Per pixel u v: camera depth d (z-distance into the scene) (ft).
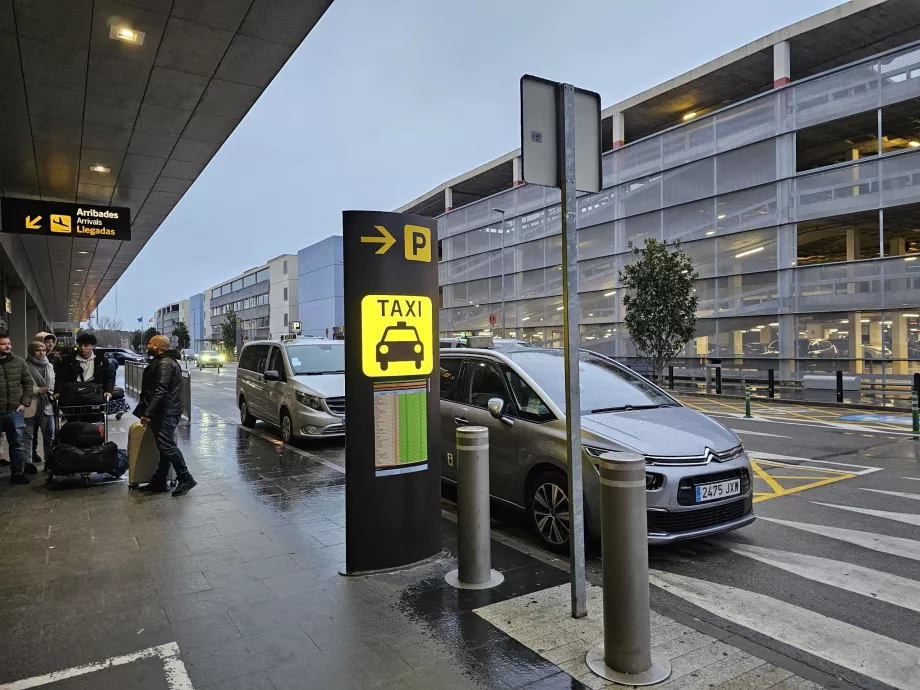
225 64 24.76
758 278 69.62
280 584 13.07
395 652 10.12
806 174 65.00
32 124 30.27
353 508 13.66
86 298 117.19
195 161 35.94
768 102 68.23
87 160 35.53
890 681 9.52
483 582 13.05
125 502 20.16
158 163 36.17
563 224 11.14
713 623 11.71
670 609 12.17
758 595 13.08
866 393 59.11
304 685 9.18
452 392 21.12
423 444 14.49
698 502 14.67
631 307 67.87
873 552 15.81
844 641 10.94
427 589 12.76
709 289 74.59
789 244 66.54
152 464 22.38
